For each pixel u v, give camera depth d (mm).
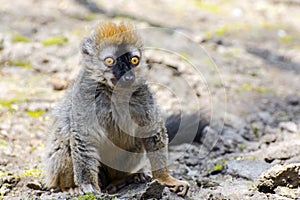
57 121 9227
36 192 8977
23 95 13734
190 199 8594
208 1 23469
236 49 18625
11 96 13641
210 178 9898
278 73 17141
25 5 20078
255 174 9633
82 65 9258
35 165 10242
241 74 16578
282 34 20547
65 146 9062
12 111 12758
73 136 8766
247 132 12414
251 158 10617
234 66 17109
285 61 18266
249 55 18344
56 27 18344
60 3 20625
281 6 23609
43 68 15516
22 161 10406
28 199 8492
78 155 8773
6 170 9820
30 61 15883
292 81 16500
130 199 8219
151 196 8297
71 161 9062
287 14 22766
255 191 8461
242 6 23234
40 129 12016
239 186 9055
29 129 11969
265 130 12562
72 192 9172
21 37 17297
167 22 19953
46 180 9383
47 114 12797
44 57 15945
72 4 20609
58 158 9180
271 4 23734
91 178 8820
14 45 16578
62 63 15711
